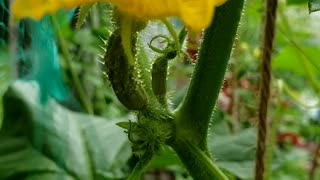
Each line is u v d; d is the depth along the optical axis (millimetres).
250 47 395
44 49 256
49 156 237
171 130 161
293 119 483
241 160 244
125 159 251
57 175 234
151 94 160
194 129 162
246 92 376
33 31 256
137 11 101
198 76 162
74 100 314
